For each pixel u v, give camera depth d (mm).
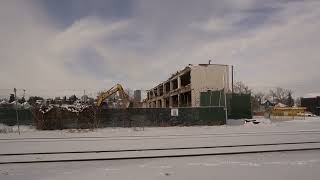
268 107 71438
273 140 23094
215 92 53219
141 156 16391
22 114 43250
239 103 53812
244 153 17109
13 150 19047
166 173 12391
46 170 13312
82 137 27391
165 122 44969
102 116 43156
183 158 15773
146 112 44625
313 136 26000
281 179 11273
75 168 13648
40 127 40438
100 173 12570
